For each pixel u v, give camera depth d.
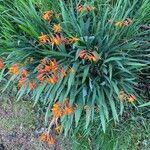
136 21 0.73
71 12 0.72
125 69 0.69
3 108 0.80
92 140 0.76
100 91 0.72
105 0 0.74
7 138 0.80
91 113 0.73
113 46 0.72
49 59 0.71
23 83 0.73
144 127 0.75
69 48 0.73
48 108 0.74
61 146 0.77
